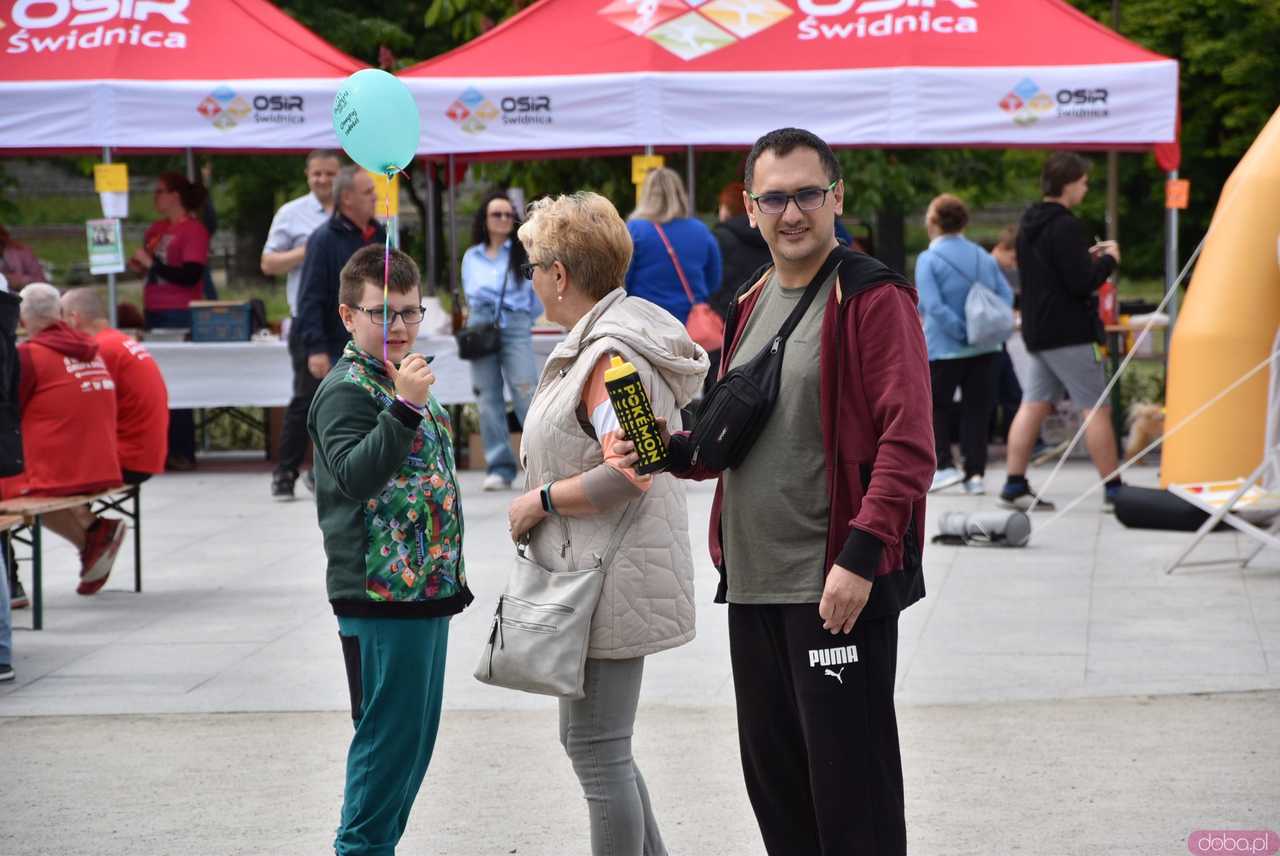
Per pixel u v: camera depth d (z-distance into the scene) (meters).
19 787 8.41
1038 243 15.46
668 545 6.22
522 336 17.86
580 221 6.22
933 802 7.84
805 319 5.80
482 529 15.69
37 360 12.40
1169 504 14.80
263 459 21.98
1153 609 11.74
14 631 11.93
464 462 20.52
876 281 5.63
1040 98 18.23
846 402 5.66
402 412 6.06
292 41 19.55
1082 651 10.59
